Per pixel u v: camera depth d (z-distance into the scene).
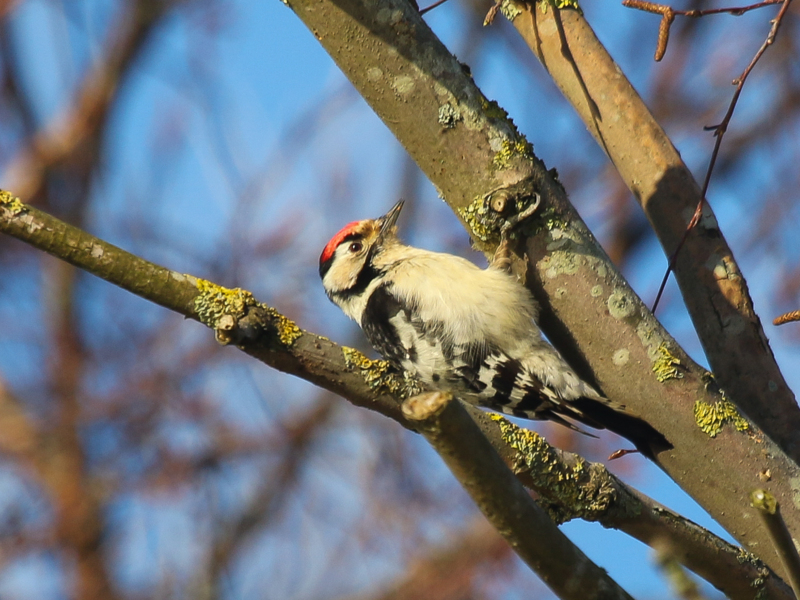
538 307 7.46
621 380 7.08
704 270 7.84
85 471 17.14
